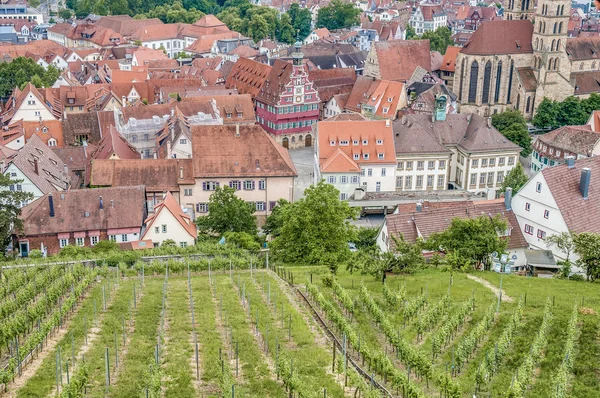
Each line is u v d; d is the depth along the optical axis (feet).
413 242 345.10
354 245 410.52
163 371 195.11
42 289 271.49
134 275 316.19
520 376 182.39
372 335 226.17
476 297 254.27
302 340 218.38
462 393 187.32
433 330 226.58
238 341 217.36
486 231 312.50
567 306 239.09
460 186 555.69
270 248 358.64
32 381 185.78
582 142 535.60
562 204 350.84
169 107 592.19
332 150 516.32
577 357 202.69
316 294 250.78
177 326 230.68
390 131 522.06
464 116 569.64
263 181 473.26
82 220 403.95
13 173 428.15
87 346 213.05
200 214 472.03
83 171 523.70
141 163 465.88
